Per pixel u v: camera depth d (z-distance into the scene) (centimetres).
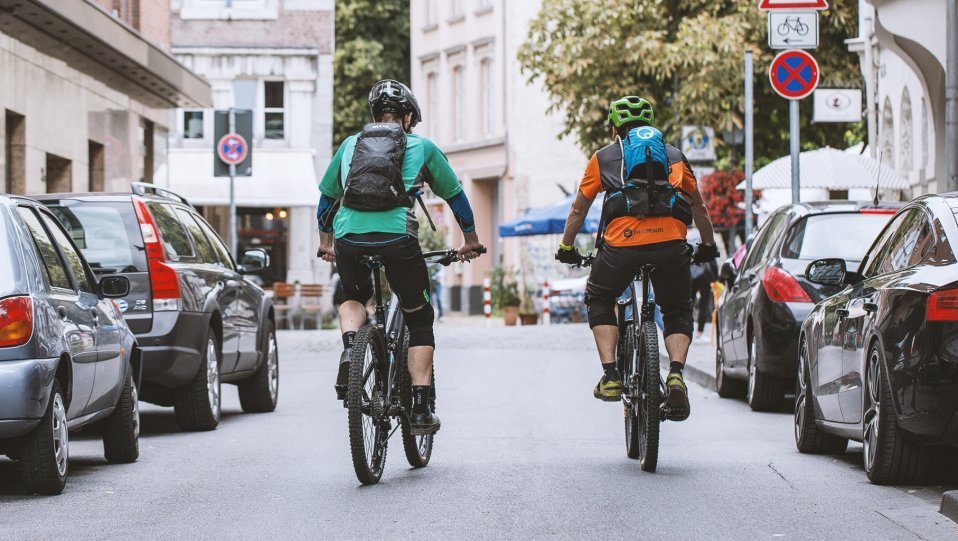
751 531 939
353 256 1149
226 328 1759
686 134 3409
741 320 1934
